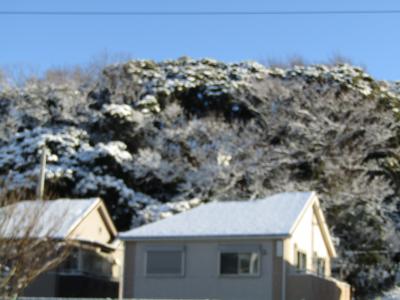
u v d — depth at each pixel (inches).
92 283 1229.7
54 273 1159.6
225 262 1057.5
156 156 1800.0
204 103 2073.1
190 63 2223.2
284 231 1030.4
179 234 1074.1
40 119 1977.1
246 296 1035.3
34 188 1710.1
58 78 2092.8
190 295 1059.9
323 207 1696.6
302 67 2177.7
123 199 1748.3
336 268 1644.9
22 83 2066.9
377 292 1672.0
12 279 745.6
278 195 1201.4
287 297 1024.2
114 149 1823.3
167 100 2043.6
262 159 1780.3
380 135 1827.0
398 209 1867.6
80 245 1192.8
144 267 1087.6
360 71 2128.4
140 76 2130.9
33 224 739.4
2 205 753.6
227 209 1160.8
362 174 1723.7
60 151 1849.2
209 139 1843.0
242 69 2209.6
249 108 1987.0
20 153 1844.2
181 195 1764.3
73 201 1304.1
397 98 2101.4
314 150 1801.2
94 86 2092.8
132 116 1894.7
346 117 1879.9
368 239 1681.8
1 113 2012.8
